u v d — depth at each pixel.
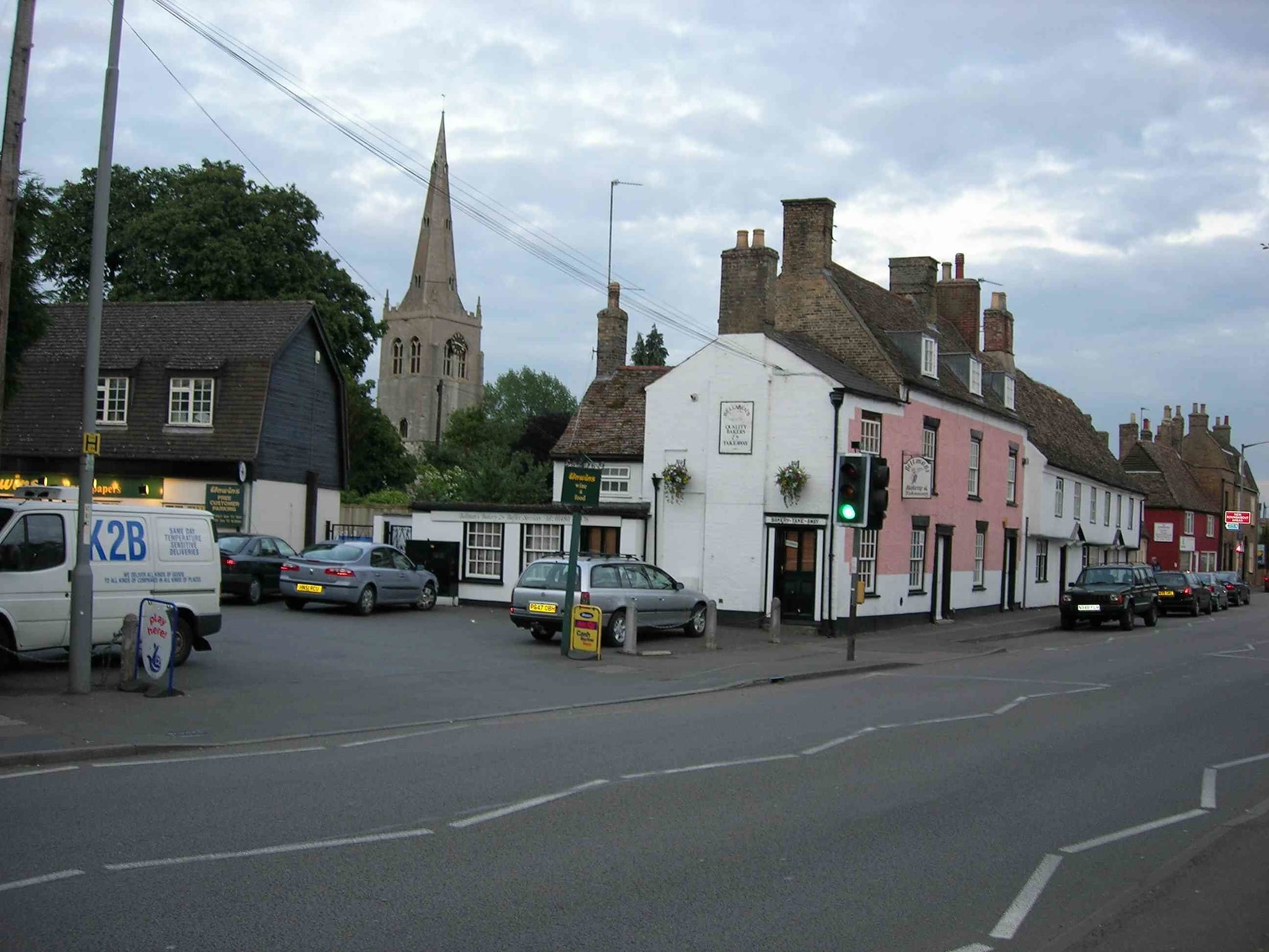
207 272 42.41
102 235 14.01
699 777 10.45
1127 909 6.93
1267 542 107.44
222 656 18.53
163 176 45.72
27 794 9.17
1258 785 10.85
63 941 5.83
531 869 7.36
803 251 31.62
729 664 20.38
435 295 113.25
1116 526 53.69
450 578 29.89
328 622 24.52
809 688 17.88
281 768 10.43
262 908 6.43
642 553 28.86
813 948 6.11
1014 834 8.70
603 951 5.93
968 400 34.47
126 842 7.70
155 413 35.25
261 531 35.25
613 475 36.56
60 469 35.22
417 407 112.00
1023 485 40.59
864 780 10.55
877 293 34.44
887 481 21.61
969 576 35.44
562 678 17.89
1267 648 27.83
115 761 10.70
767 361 27.89
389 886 6.90
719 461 28.20
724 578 27.97
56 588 15.12
